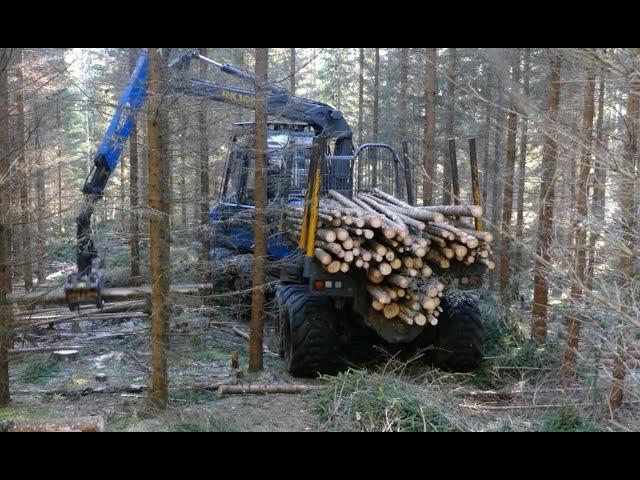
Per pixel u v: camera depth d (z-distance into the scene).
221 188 10.35
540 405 5.57
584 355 5.71
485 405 5.77
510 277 9.73
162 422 5.09
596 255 4.95
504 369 6.86
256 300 6.93
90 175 8.10
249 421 5.24
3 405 5.74
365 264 6.02
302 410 5.55
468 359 6.78
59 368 7.29
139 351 8.05
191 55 8.30
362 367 6.87
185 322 7.14
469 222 6.92
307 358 6.58
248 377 6.69
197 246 9.39
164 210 5.63
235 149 9.05
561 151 4.60
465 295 6.59
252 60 10.55
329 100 24.14
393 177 7.78
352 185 7.70
